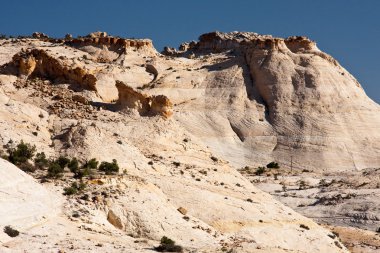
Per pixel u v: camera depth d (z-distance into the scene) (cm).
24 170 7462
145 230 6881
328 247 8450
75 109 9862
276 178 14200
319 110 18350
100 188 7175
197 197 8206
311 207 12294
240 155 16700
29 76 10831
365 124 18388
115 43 18675
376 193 12519
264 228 8150
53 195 6769
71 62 11400
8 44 17588
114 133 9019
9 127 8575
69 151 8412
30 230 6109
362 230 11156
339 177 14175
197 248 6756
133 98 10031
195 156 9506
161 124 9738
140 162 8600
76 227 6425
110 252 5975
